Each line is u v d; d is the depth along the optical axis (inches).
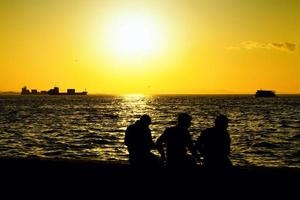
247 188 388.2
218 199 369.7
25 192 400.5
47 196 390.6
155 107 4586.6
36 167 461.1
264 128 1925.4
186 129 417.4
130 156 429.1
